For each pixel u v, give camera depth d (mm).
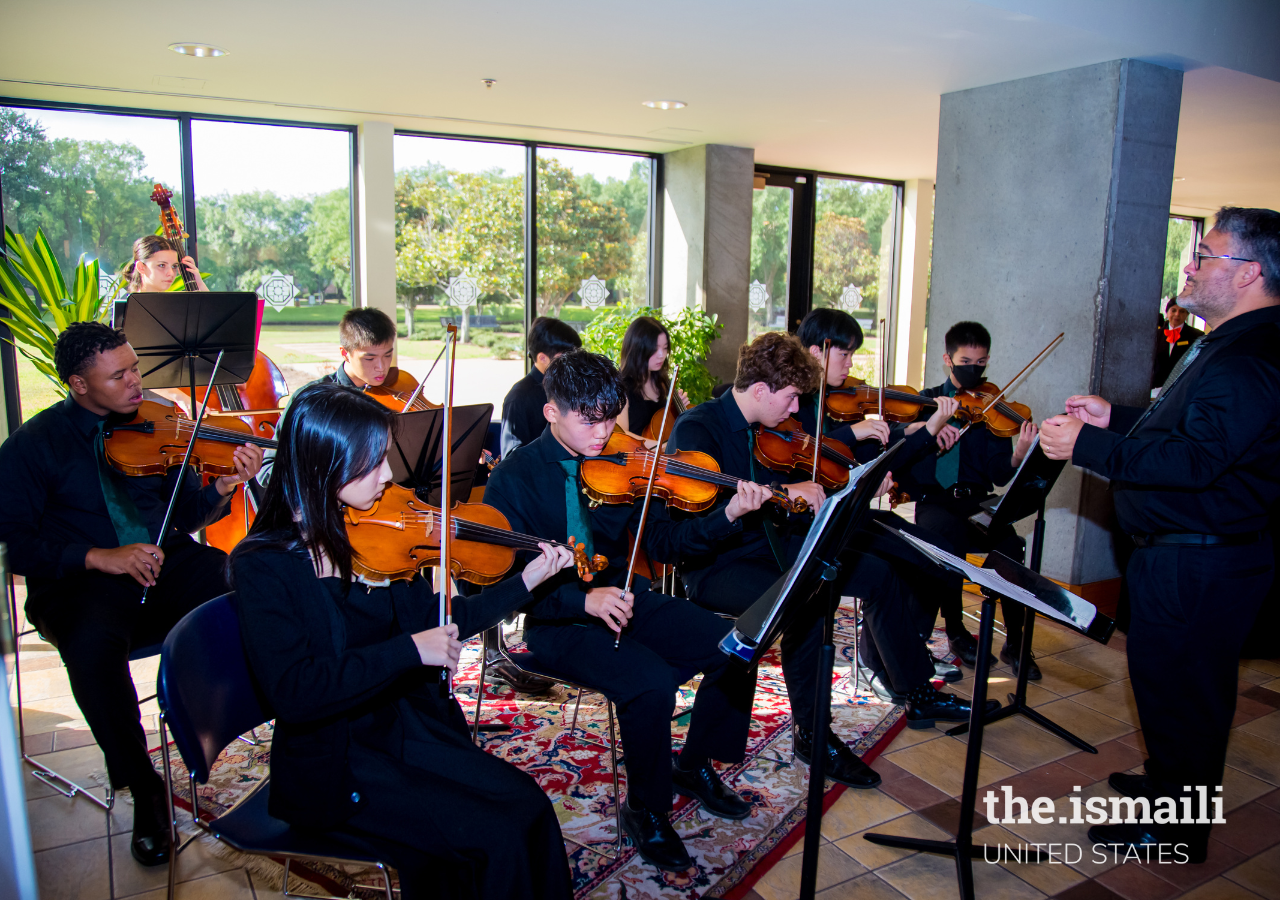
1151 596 2070
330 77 4074
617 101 4609
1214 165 6539
